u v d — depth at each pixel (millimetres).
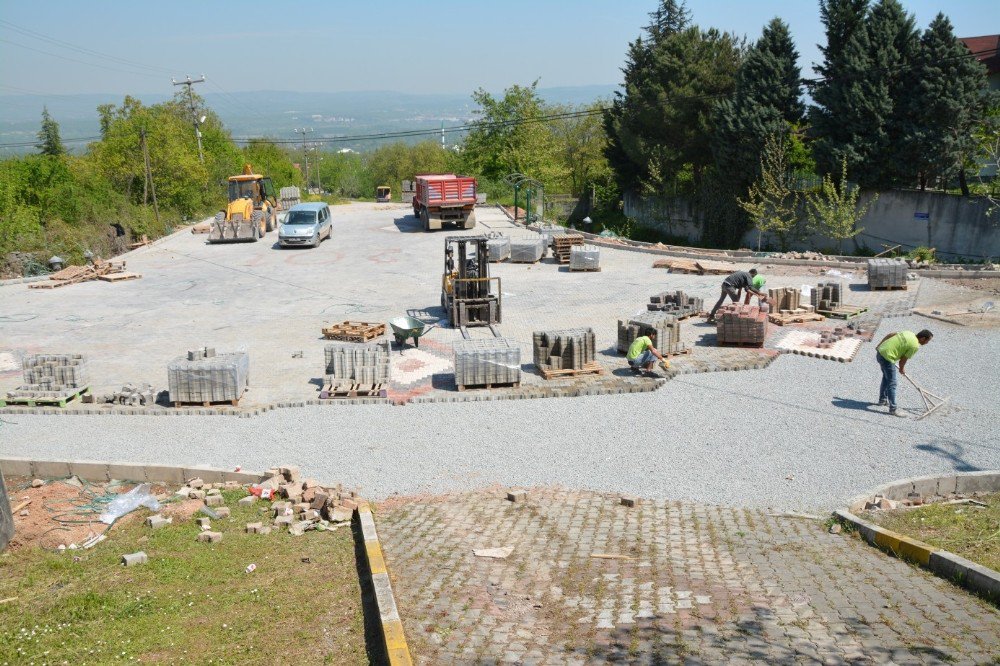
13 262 31391
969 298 22703
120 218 39656
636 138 44406
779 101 37406
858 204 35219
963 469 11883
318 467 12938
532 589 8203
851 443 13117
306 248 36438
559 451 13328
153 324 23094
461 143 76188
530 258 31312
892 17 32906
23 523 10820
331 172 109312
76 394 16469
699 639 6711
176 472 12516
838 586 7848
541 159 59375
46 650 7625
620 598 7824
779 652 6355
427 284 28016
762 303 21062
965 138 32031
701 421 14484
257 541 10086
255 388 17078
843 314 21078
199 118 65375
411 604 7930
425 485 12086
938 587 7812
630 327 18438
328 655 7285
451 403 15961
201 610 8289
